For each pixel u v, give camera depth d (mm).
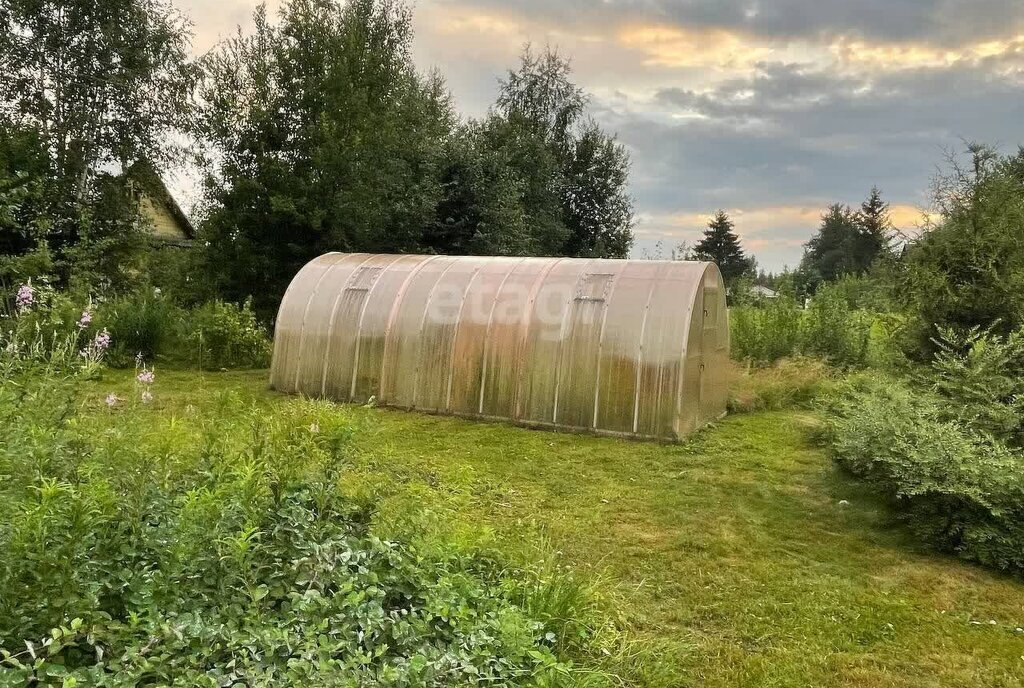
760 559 5641
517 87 31906
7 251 16578
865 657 4262
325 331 11242
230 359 14156
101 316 13391
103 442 3984
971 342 8125
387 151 19391
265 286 18344
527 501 6699
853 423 7391
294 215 17547
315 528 3842
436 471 7438
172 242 26766
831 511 6766
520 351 9906
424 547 4004
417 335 10594
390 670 2910
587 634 4016
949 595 5148
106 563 3078
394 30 23000
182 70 19641
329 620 3229
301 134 18141
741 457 8438
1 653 2529
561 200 31641
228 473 3996
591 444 8891
